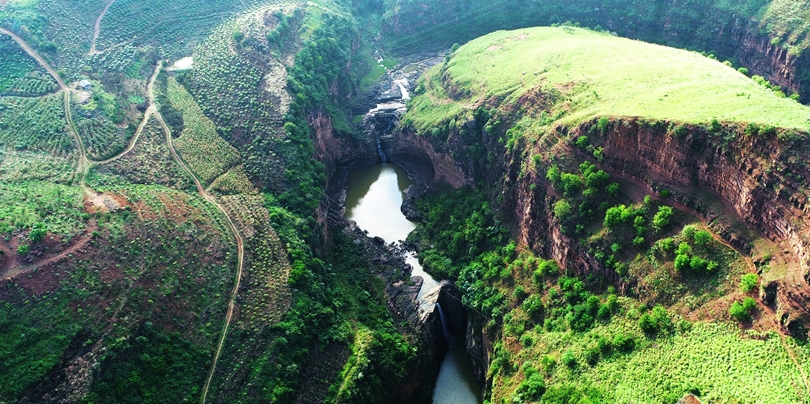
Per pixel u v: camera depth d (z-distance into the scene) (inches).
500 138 4097.0
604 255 3088.1
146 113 4323.3
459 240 4101.9
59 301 2768.2
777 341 2330.2
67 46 4618.6
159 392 2743.6
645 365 2598.4
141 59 4776.1
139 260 3095.5
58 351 2615.7
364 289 3865.7
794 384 2171.5
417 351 3412.9
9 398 2440.9
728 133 2630.4
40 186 3390.7
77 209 3238.2
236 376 2901.1
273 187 4042.8
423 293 3858.3
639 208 3004.4
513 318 3373.5
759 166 2497.5
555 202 3422.7
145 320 2883.9
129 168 3784.5
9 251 2839.6
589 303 3061.0
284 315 3159.5
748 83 3179.1
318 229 4037.9
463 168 4436.5
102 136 3892.7
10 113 3900.1
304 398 2967.5
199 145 4188.0
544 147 3580.2
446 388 3452.3
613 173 3184.1
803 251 2306.8
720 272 2630.4
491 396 3125.0
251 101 4515.3
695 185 2822.3
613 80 3676.2
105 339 2723.9
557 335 3085.6
